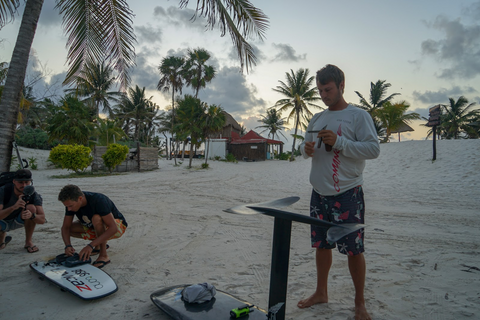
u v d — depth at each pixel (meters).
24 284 2.79
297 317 2.21
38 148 24.56
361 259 2.17
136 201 7.86
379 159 16.17
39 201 3.72
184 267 3.28
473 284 2.80
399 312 2.29
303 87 32.09
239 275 3.06
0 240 3.77
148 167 19.36
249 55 5.79
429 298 2.52
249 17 5.59
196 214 6.26
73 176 14.89
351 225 1.00
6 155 4.25
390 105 27.16
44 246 3.94
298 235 4.71
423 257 3.61
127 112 41.81
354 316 2.21
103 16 5.29
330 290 2.70
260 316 2.05
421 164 13.79
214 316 2.03
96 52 5.50
